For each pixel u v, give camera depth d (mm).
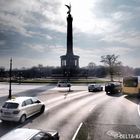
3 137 8555
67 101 29422
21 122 17125
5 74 145250
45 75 136500
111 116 19703
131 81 34094
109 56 102000
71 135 14094
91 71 151625
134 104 26594
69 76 101938
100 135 14133
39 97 34281
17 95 37406
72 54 99812
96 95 36812
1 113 17062
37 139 8758
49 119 18531
